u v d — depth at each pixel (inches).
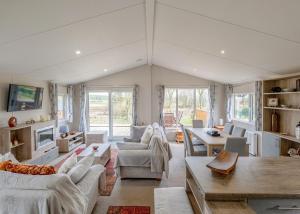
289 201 56.0
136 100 320.2
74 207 81.7
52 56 162.2
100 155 176.7
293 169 72.9
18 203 75.7
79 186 101.7
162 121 320.8
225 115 320.5
